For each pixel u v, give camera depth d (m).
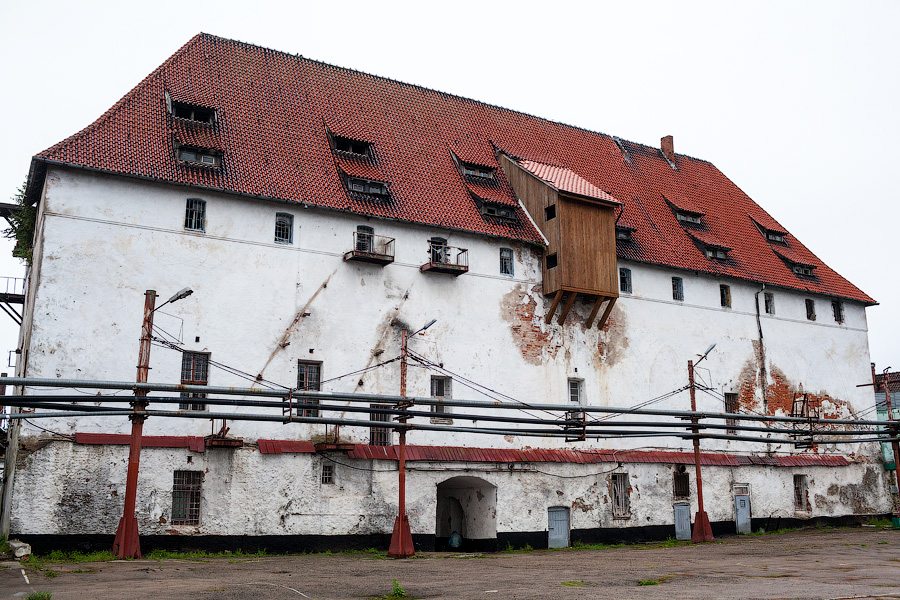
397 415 25.45
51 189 26.45
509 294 35.28
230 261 29.12
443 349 33.03
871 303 49.06
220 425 28.00
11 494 24.73
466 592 17.34
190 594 16.22
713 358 41.16
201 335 28.06
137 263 27.42
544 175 37.44
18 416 21.08
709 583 19.31
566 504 34.81
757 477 41.34
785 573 21.77
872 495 46.12
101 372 26.20
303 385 30.00
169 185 28.52
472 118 41.47
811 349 45.69
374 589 17.73
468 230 34.25
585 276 35.75
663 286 40.22
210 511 27.09
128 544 22.67
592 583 19.20
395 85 40.00
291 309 29.97
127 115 29.56
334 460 29.77
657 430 38.19
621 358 37.88
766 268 45.03
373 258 31.19
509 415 34.00
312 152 33.12
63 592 16.22
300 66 37.19
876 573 21.69
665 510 37.66
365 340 31.30
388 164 35.00
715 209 47.56
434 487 31.52
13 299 32.34
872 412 47.75
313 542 28.67
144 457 26.38
